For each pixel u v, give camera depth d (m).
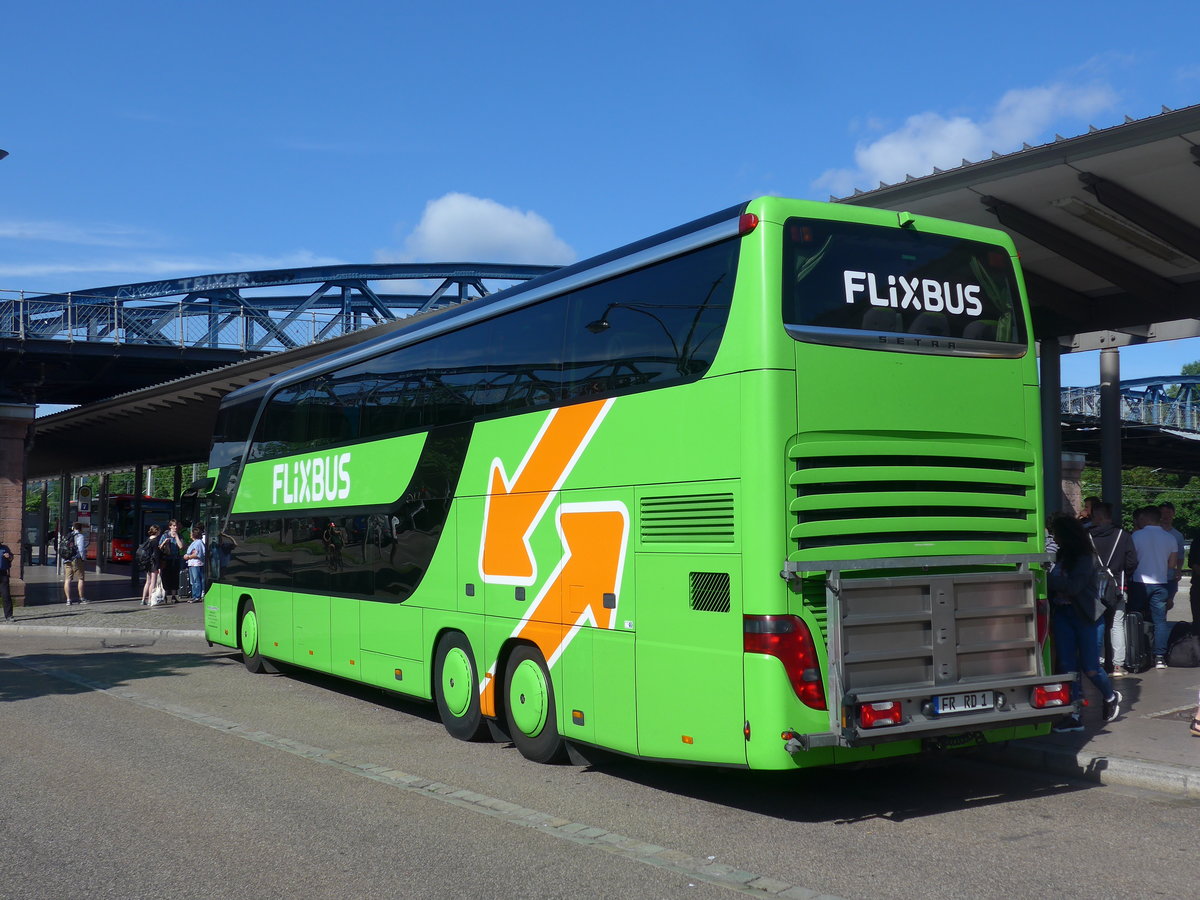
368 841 6.83
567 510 8.66
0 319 30.02
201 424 32.91
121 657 18.00
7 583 25.25
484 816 7.46
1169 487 63.00
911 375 7.43
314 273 65.75
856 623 6.93
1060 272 15.68
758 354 6.94
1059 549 9.88
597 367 8.44
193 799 7.96
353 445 12.82
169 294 62.62
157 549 29.08
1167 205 12.69
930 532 7.44
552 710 8.98
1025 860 6.29
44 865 6.35
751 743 6.79
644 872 6.16
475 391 10.23
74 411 33.38
